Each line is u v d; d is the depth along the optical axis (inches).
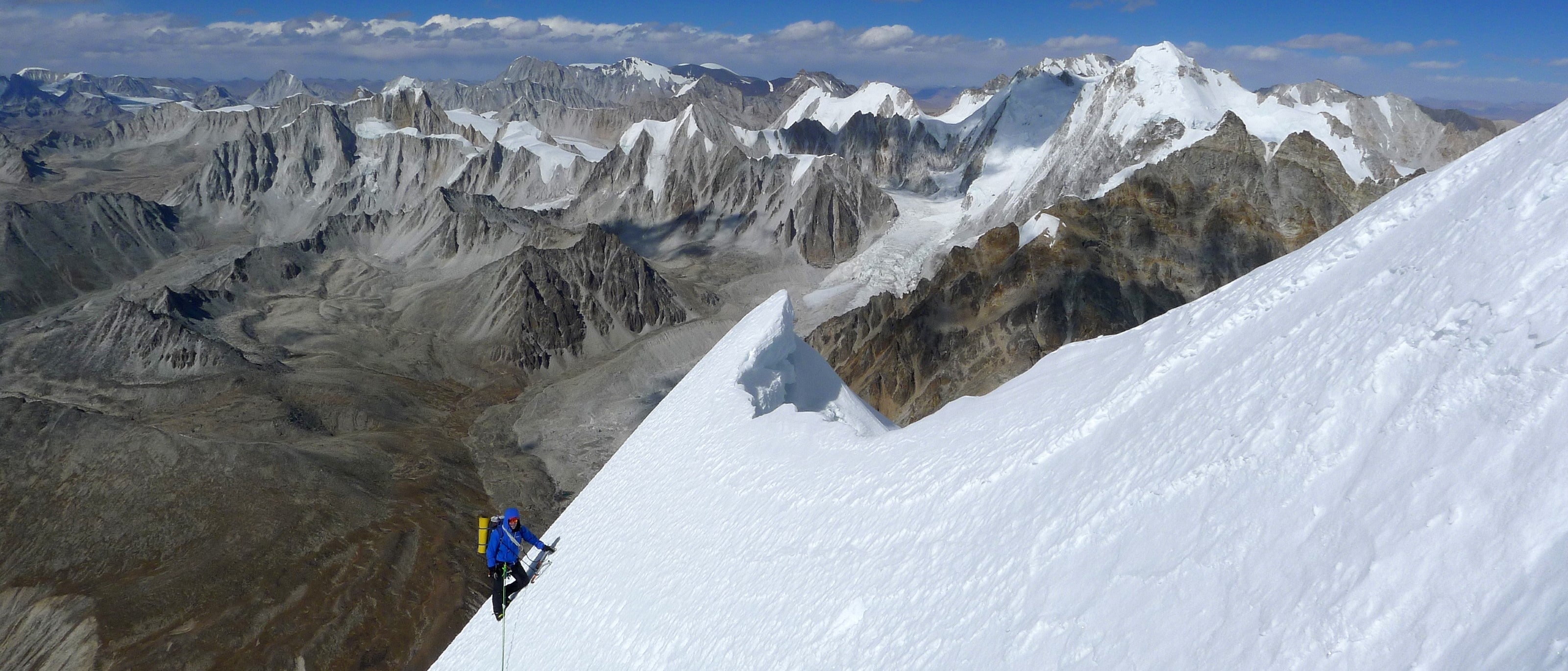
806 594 453.7
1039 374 674.2
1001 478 454.0
